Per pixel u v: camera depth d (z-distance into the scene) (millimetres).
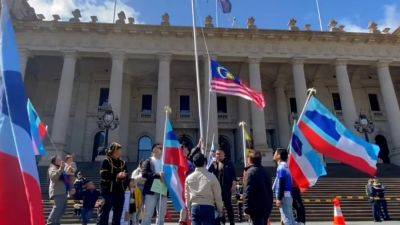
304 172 8430
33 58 34750
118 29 32500
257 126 31500
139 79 38469
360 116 27859
